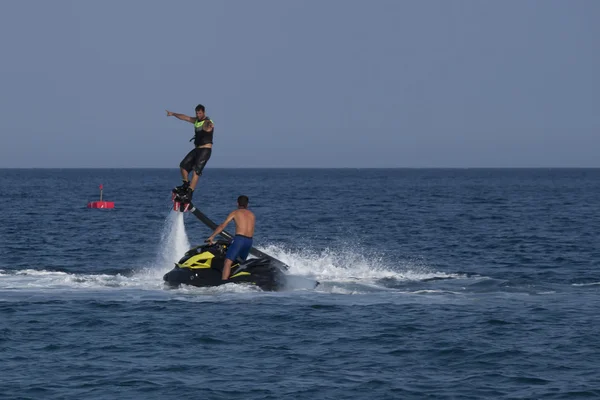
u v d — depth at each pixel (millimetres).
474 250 116875
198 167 78875
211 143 79188
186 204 79562
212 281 76438
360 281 81562
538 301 71062
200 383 45438
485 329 58938
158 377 46531
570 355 51719
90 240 127312
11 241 123312
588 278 86875
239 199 78312
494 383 45812
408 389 44594
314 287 77438
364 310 65938
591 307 68000
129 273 88125
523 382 45969
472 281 82250
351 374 47406
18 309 65000
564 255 109812
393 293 74812
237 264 77562
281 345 54094
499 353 52062
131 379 46062
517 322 61406
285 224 165500
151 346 53594
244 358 50812
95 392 43719
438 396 43469
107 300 69500
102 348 52938
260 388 44625
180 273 77188
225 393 43750
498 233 145375
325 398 43031
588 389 44594
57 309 65188
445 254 111625
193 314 63688
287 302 69312
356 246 122375
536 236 138750
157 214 198375
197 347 53469
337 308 66688
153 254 108250
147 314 63531
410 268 95312
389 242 129250
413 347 53656
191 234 148375
